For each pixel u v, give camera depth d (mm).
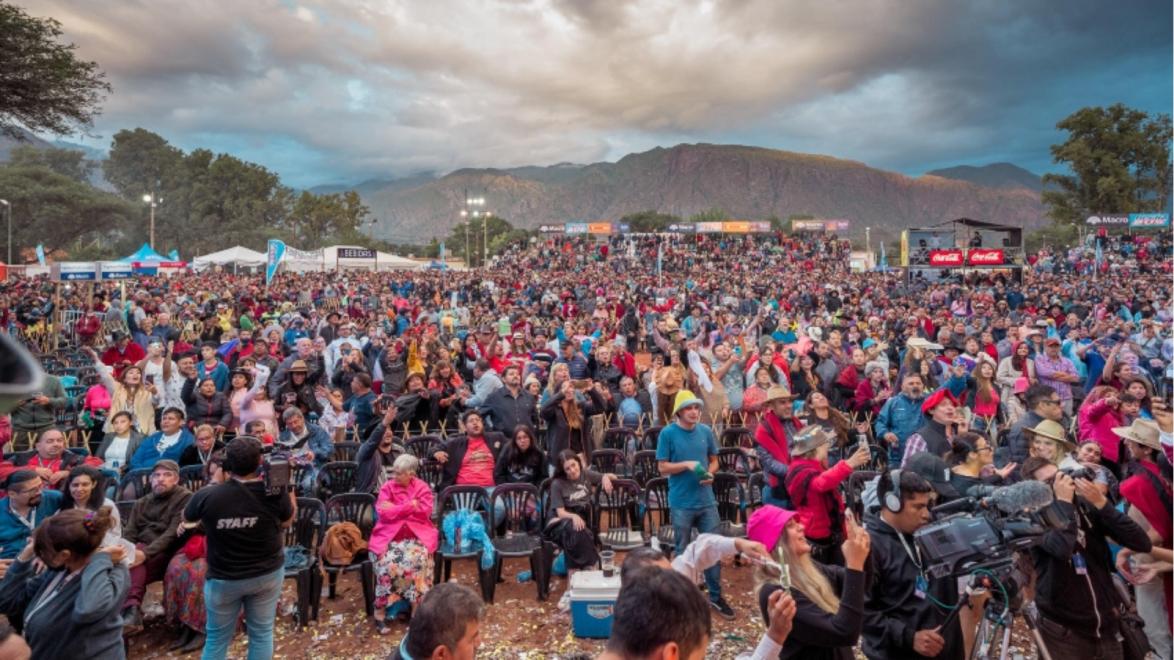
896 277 47188
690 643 2094
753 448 8914
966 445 5383
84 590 3619
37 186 79938
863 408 10195
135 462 7523
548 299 29188
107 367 9531
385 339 13312
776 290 34125
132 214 87688
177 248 112625
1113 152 75438
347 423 9477
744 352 11000
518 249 80250
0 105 19891
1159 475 4422
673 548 6594
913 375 7570
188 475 7270
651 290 35688
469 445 7668
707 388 9789
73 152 116250
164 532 5906
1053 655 3904
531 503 7203
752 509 7773
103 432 8992
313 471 7629
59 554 3627
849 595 2854
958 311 23812
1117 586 4027
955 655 3312
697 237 74500
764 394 9070
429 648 2795
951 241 42594
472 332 16594
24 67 19016
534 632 5836
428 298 33656
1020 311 21859
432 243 134000
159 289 32375
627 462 8617
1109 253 49781
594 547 6492
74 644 3602
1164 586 4348
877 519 3598
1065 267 49344
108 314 18891
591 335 16250
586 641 5652
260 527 4629
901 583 3418
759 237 73938
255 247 112125
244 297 23781
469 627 2848
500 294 33812
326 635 5840
